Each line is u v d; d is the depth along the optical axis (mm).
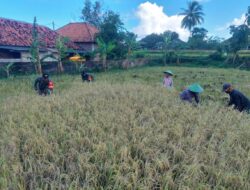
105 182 3336
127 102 6730
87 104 6605
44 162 3650
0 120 5672
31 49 20203
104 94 7875
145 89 8961
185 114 5895
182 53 40281
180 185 3125
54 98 7465
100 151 3834
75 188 3012
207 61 35094
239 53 39000
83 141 4230
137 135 4473
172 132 4754
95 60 28531
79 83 13367
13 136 4410
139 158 3779
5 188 3059
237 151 4012
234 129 5148
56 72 22859
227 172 3436
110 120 5223
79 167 3447
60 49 22719
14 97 8695
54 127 4930
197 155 3777
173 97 7918
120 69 28719
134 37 30297
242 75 21922
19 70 20094
